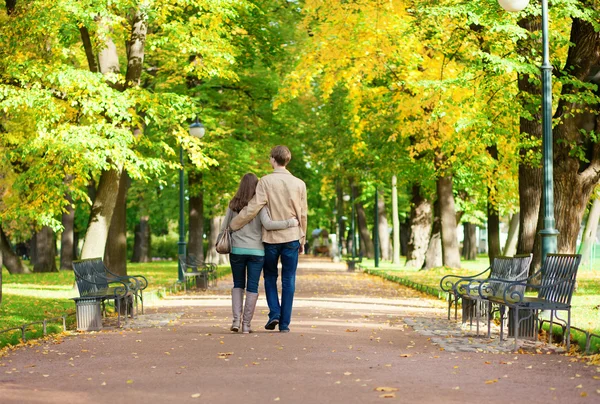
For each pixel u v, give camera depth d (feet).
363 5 77.51
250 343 36.17
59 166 67.62
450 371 28.19
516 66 59.82
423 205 136.46
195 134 91.20
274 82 111.04
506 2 44.86
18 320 47.70
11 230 133.28
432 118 69.00
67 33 65.77
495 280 37.78
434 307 61.16
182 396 23.91
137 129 86.02
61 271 133.69
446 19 67.41
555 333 37.55
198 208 131.34
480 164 92.53
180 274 93.61
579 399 22.80
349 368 28.91
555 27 69.41
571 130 64.80
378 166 119.44
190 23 74.38
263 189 40.27
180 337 39.37
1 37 61.93
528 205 71.92
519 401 22.54
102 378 27.53
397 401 22.61
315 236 283.18
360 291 82.58
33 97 63.41
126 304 47.83
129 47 78.13
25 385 26.30
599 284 75.82
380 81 96.63
